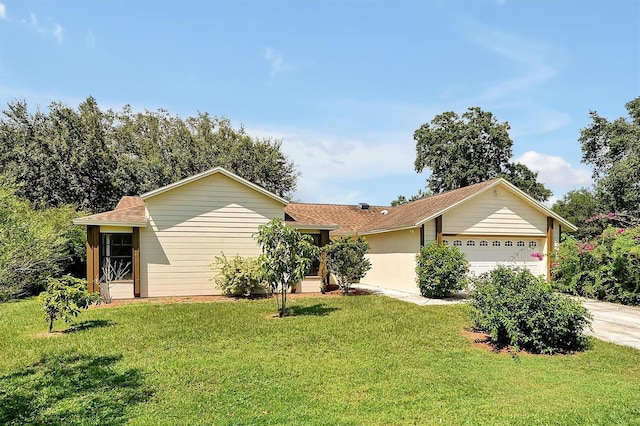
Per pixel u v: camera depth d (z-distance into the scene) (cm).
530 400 550
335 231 2144
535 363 726
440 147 3547
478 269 1708
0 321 1086
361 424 474
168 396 559
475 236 1716
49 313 925
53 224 1852
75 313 940
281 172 3616
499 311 838
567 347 822
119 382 613
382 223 2042
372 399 550
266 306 1307
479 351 802
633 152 2586
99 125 2897
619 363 731
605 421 481
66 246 1814
